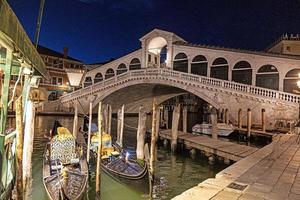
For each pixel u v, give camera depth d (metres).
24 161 9.02
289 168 7.46
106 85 36.88
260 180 6.16
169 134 19.67
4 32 2.91
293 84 26.08
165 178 12.23
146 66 37.03
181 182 11.66
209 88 27.50
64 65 49.53
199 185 5.65
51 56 47.53
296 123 20.23
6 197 5.63
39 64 6.48
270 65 27.30
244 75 28.94
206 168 13.96
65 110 41.34
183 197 4.85
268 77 27.39
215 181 6.00
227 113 24.06
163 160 15.57
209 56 31.48
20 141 5.54
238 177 6.39
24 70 6.41
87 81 45.28
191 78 29.12
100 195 9.41
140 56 37.69
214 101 27.14
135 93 38.06
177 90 36.03
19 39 3.73
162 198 9.68
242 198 4.90
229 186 5.62
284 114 23.34
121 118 17.05
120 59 40.41
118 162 11.71
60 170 9.82
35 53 5.62
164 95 39.41
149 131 22.44
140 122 14.61
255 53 28.14
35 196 9.13
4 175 5.39
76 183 8.54
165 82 30.95
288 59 26.36
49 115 38.34
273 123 23.73
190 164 14.73
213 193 5.12
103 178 11.27
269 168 7.45
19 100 5.54
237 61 29.38
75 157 11.24
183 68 33.62
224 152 13.29
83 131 18.88
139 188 9.71
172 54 34.50
